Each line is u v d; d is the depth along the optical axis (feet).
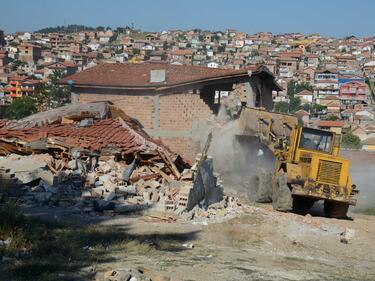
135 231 45.88
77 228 44.62
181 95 87.92
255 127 72.02
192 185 55.21
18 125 78.64
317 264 41.34
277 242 47.14
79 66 610.24
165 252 40.01
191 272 35.09
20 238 37.01
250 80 88.38
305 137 63.72
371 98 510.58
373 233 54.70
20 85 426.92
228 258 40.01
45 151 64.69
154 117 88.94
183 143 86.94
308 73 601.62
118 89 90.48
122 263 35.47
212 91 95.20
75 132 70.74
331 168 60.39
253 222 53.36
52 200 54.19
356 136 241.55
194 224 50.83
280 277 36.17
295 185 60.49
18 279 30.01
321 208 70.85
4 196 51.88
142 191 57.57
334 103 436.35
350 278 37.88
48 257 34.96
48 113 81.87
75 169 61.00
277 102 413.80
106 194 56.44
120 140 67.31
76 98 94.12
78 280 30.73
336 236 51.85
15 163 59.77
